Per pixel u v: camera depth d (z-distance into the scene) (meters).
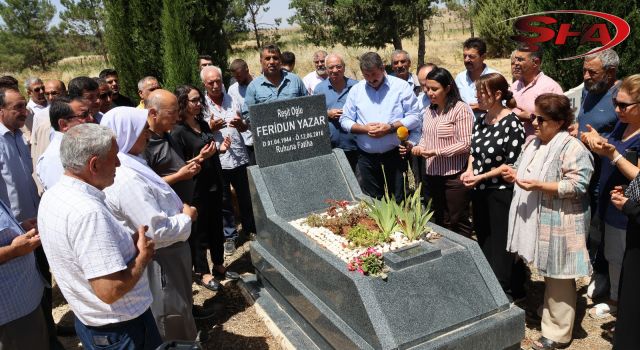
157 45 8.48
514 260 4.22
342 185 4.71
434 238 3.64
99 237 2.29
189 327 3.58
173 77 7.90
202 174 4.83
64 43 31.89
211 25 9.06
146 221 2.96
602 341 3.82
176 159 4.14
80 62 34.47
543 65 5.98
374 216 3.79
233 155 6.04
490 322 3.16
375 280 3.13
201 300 4.87
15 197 4.27
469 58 5.57
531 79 5.05
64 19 28.34
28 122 6.46
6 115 4.23
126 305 2.55
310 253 3.69
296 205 4.52
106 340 2.56
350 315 3.22
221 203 5.15
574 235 3.47
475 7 25.48
